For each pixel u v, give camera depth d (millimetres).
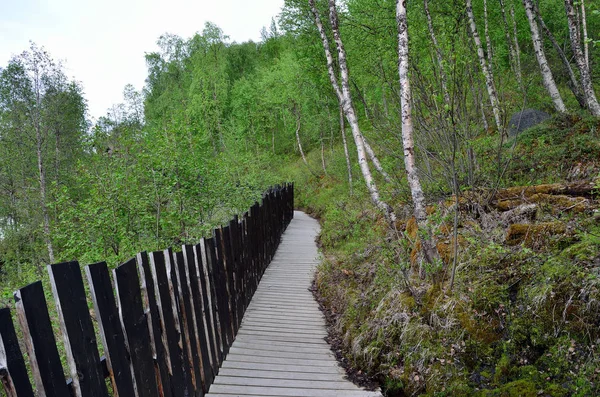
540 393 2908
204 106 28328
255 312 6113
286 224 14992
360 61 11930
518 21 16547
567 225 4027
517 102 11359
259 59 41219
